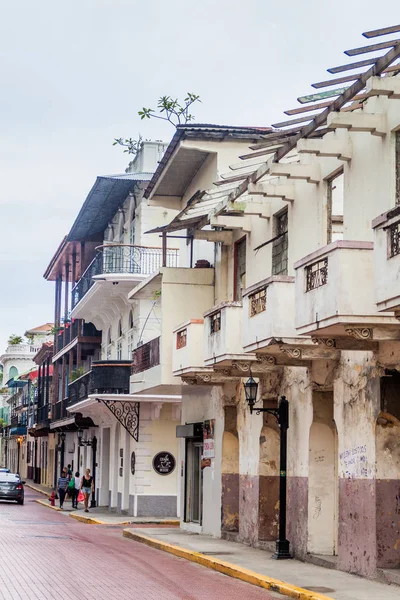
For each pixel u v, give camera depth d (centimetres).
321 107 1702
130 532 2747
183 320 2770
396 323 1471
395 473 1688
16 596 1473
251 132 2677
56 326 5909
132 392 3225
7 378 11688
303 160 2067
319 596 1465
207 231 2666
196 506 2900
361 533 1730
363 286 1468
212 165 2770
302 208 2089
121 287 3956
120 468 4088
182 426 2977
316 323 1546
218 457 2612
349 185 1831
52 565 1928
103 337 4869
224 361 2188
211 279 2805
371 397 1708
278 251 2277
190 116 2719
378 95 1581
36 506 4866
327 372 1912
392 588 1568
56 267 5738
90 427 4966
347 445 1814
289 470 2125
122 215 4319
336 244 1476
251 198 2352
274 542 2220
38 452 8212
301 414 2059
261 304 1894
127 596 1507
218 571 1922
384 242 1341
